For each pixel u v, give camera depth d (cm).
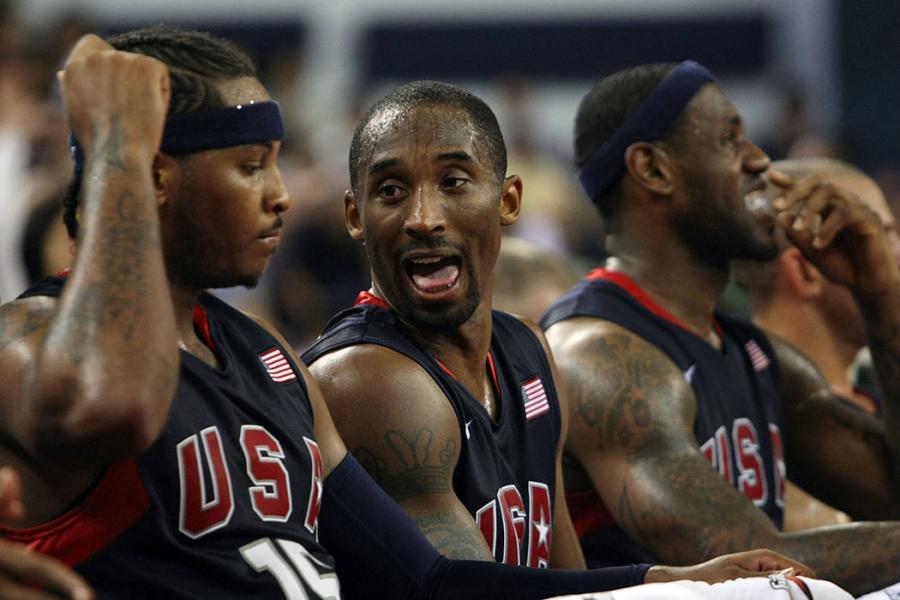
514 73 4200
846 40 3972
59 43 2336
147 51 871
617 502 1150
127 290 754
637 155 1261
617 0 4175
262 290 2667
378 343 1022
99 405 727
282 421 892
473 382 1052
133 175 785
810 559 1098
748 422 1266
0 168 2048
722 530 1102
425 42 4197
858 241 1295
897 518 1357
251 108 872
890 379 1315
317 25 4191
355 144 1027
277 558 841
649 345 1212
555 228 3120
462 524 978
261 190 878
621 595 866
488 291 1050
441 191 989
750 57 4147
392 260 996
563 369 1194
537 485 1069
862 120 3938
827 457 1363
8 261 1859
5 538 799
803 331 1477
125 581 803
